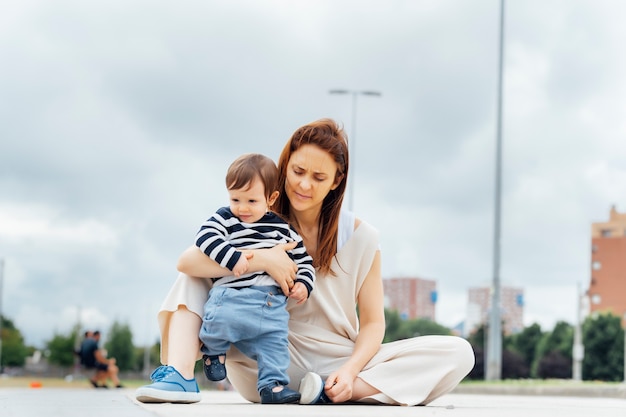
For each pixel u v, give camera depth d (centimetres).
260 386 475
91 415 365
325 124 500
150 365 11019
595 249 11519
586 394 1412
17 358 11631
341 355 511
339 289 519
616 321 6769
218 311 465
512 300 13238
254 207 482
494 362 2644
